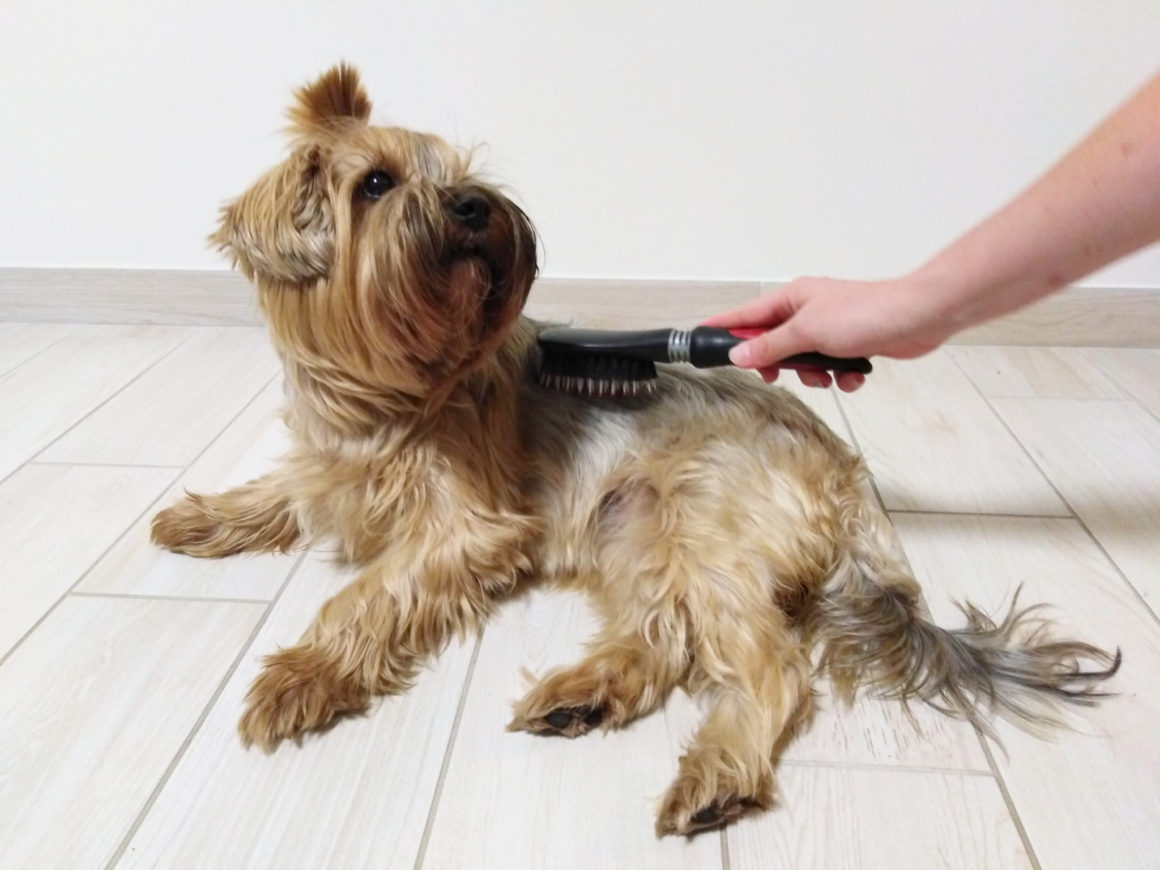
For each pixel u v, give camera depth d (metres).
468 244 1.15
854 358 1.08
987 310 0.90
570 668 1.13
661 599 1.20
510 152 2.19
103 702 1.11
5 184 2.31
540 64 2.09
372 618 1.18
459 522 1.26
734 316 1.21
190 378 2.07
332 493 1.32
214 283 2.38
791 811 0.98
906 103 2.08
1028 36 2.00
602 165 2.19
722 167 2.17
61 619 1.26
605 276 2.30
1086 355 2.22
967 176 2.14
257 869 0.90
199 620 1.26
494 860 0.92
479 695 1.14
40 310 2.43
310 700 1.07
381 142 1.18
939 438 1.78
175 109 2.21
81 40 2.14
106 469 1.66
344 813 0.97
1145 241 0.76
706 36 2.04
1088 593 1.32
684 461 1.31
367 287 1.12
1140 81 2.01
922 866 0.91
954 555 1.41
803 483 1.29
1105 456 1.70
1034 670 1.14
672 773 1.03
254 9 2.09
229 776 1.01
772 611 1.18
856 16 2.00
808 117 2.11
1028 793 0.99
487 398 1.33
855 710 1.12
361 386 1.23
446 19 2.06
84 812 0.96
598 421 1.39
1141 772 1.02
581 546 1.37
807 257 2.26
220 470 1.66
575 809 0.98
